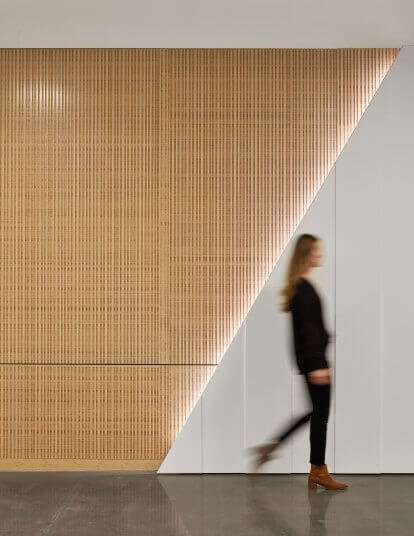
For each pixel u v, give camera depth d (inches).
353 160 210.7
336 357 209.5
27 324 212.4
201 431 209.2
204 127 212.7
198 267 212.1
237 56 213.0
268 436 208.8
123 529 156.3
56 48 213.6
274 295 209.9
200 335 211.3
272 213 211.8
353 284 210.1
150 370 211.8
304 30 200.7
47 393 211.9
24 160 212.7
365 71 212.8
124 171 212.8
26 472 211.0
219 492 188.2
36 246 212.7
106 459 211.8
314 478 192.2
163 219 212.4
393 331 209.8
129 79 213.3
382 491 189.8
